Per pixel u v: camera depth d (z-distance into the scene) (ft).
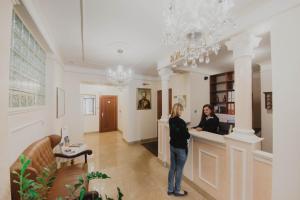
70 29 7.06
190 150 8.62
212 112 10.42
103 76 15.66
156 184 8.82
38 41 7.16
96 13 5.77
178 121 7.53
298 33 4.12
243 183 5.57
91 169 10.84
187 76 14.39
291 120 4.22
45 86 8.68
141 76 18.43
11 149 4.60
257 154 5.20
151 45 8.93
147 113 18.93
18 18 5.17
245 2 4.95
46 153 6.85
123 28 6.92
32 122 6.37
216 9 4.45
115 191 8.12
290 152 4.23
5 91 3.29
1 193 3.09
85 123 23.35
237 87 5.95
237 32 5.76
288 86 4.29
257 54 9.95
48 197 5.09
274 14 4.60
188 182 8.74
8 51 3.42
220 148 6.84
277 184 4.45
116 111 26.04
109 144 17.53
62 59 12.04
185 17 4.73
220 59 10.93
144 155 13.82
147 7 5.39
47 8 5.45
